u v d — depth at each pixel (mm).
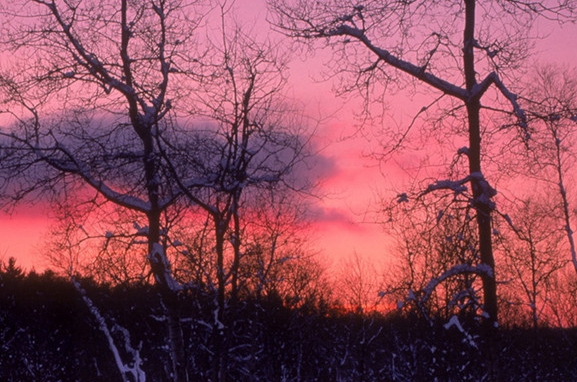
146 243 23531
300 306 36000
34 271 44469
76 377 38000
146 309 28703
